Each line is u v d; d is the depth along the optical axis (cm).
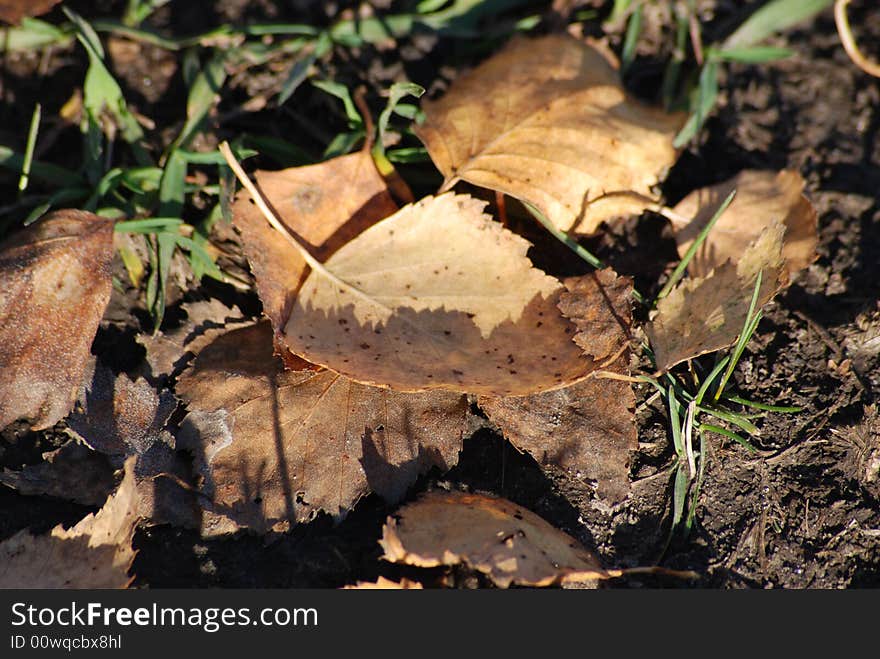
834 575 47
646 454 48
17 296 47
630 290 47
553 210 48
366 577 47
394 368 47
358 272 47
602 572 46
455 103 48
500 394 46
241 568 47
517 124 48
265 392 47
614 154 48
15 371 47
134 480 47
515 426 47
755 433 48
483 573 47
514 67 48
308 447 47
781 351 48
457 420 47
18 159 48
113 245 48
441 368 47
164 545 47
